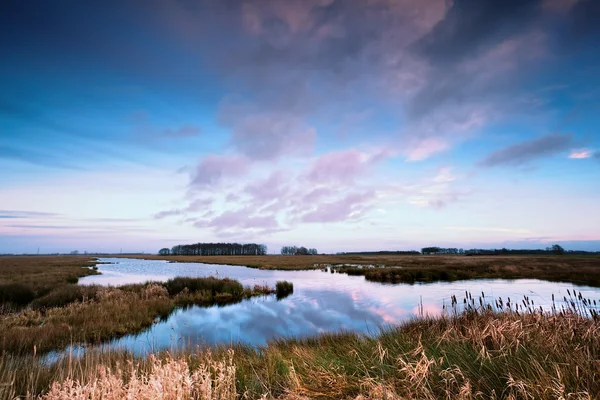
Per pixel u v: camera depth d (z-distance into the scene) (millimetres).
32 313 14766
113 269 59031
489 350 4883
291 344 8320
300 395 4398
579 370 3840
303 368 5512
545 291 22234
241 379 5121
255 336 12164
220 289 24125
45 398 4008
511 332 5387
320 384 4672
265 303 20250
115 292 20172
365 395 4164
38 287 21562
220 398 4242
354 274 43062
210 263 86688
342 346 6961
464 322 6938
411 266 52188
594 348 4484
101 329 12547
